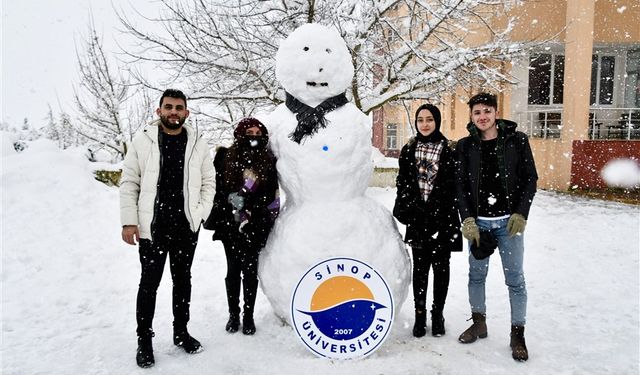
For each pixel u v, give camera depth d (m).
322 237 3.20
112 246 6.20
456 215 3.51
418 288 3.50
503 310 4.12
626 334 3.60
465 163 3.36
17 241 6.05
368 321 3.18
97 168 10.45
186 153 3.24
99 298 4.48
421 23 10.59
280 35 10.02
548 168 13.12
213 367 3.07
